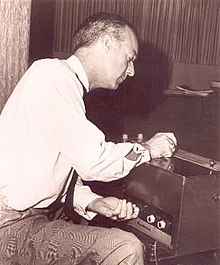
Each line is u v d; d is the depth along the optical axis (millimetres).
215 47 5445
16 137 2023
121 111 4488
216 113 4820
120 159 2037
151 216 2207
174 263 2176
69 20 4504
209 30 5355
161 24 5012
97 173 1996
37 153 1993
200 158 2391
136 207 2176
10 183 1995
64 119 1957
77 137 1952
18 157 2006
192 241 2113
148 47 4949
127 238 1811
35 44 4387
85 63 2131
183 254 2107
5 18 2324
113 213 2133
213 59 5461
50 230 1928
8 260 1925
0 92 2379
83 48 2131
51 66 2047
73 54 2178
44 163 1992
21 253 1912
